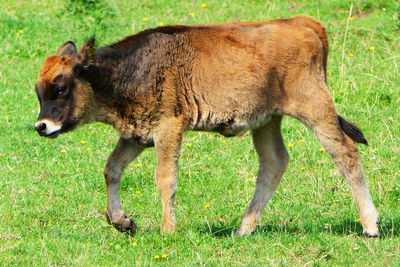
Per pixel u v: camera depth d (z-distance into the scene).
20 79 28.67
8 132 24.05
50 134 16.06
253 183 20.45
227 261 14.98
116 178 16.94
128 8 35.84
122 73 16.31
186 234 16.36
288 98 16.59
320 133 16.48
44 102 16.12
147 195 19.80
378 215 17.16
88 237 16.64
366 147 21.91
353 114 24.53
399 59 27.97
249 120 16.64
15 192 19.58
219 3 35.97
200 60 16.41
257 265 14.67
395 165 20.52
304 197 19.34
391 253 15.16
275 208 18.66
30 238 16.59
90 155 22.45
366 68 27.59
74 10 34.03
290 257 15.22
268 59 16.38
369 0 33.25
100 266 14.95
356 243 15.82
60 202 19.12
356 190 16.41
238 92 16.38
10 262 14.92
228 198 19.53
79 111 16.36
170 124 16.23
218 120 16.61
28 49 31.23
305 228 17.09
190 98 16.45
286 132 23.67
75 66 16.16
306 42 16.52
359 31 30.67
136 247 15.84
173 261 15.13
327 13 33.22
